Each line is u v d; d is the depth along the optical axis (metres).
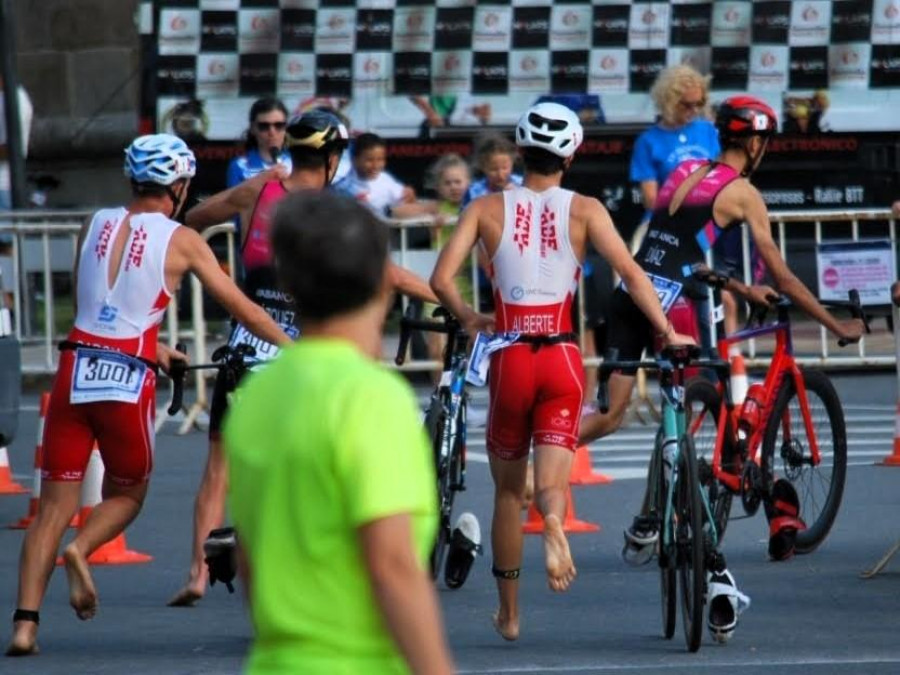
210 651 26.27
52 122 84.50
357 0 58.28
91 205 84.25
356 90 58.34
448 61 58.31
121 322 25.66
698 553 25.25
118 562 33.81
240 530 12.14
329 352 12.05
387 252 12.42
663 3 57.69
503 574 26.23
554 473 25.05
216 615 29.05
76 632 27.75
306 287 12.20
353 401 11.68
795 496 32.47
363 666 11.62
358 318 12.30
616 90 57.84
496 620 26.58
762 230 32.56
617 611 28.89
